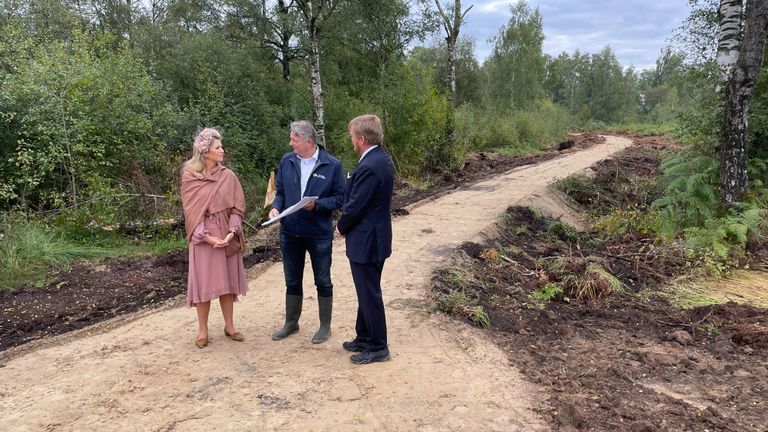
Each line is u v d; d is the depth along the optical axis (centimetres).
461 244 773
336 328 481
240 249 438
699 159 935
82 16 1995
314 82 1377
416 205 1128
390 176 377
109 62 1167
